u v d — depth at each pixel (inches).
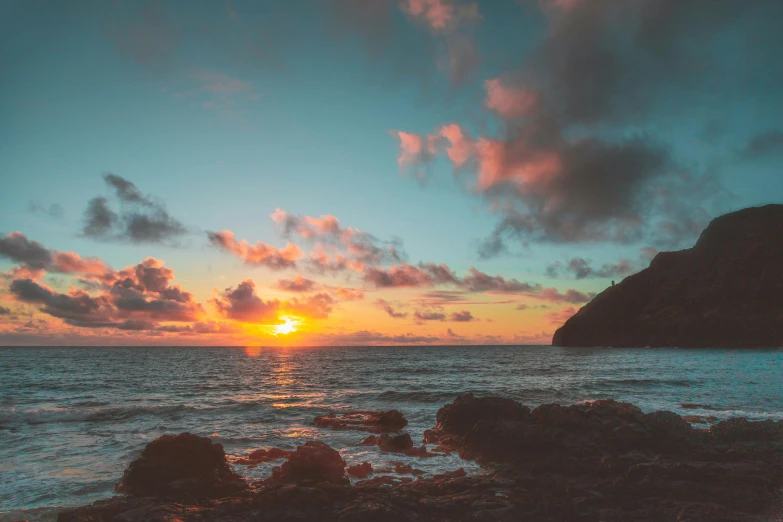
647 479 531.2
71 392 1638.8
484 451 709.3
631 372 2407.7
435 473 629.9
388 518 427.2
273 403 1288.1
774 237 6358.3
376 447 775.7
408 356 5152.6
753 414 1043.3
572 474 591.5
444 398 1362.0
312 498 466.9
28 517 464.8
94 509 448.5
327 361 4033.0
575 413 738.2
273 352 6929.1
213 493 517.0
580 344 7539.4
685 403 1222.3
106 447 764.0
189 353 6397.6
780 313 5792.3
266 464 664.4
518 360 3964.1
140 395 1534.2
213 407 1167.0
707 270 6717.5
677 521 448.8
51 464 665.0
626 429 684.1
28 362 3784.5
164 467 541.0
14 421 978.7
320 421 969.5
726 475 545.6
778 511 472.1
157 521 407.8
